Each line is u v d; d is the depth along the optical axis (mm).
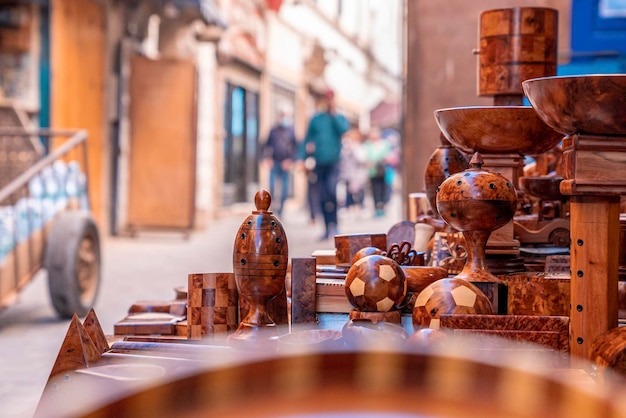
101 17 12219
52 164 6387
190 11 13102
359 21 37000
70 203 6465
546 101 1263
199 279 1486
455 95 4473
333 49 30469
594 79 1183
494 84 1944
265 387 456
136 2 13000
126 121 12680
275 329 1332
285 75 24047
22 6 10586
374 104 41031
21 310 6430
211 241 12188
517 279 1500
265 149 15625
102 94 12289
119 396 446
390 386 457
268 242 1320
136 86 12547
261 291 1322
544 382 472
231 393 450
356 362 474
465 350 497
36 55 10820
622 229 1631
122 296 7031
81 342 1173
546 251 1891
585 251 1291
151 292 7293
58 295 5914
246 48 19422
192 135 12414
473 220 1443
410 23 4500
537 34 1920
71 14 11297
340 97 34281
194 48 14180
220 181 16906
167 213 12414
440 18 4465
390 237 2035
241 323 1339
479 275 1476
